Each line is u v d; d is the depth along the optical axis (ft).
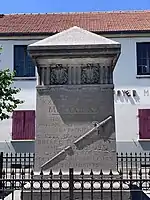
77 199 19.57
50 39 22.11
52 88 22.02
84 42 21.67
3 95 34.99
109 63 22.09
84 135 21.48
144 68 56.59
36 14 66.69
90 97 21.88
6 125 55.62
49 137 21.58
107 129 21.53
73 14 66.69
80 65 22.15
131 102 55.62
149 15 64.18
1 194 19.75
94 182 19.01
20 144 55.21
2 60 57.11
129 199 19.38
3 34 56.95
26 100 55.93
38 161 21.35
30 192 19.57
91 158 21.22
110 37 57.00
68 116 21.76
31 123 55.62
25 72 56.70
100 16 65.31
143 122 55.06
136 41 56.95
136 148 54.44
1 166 23.85
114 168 21.08
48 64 22.16
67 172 21.02
